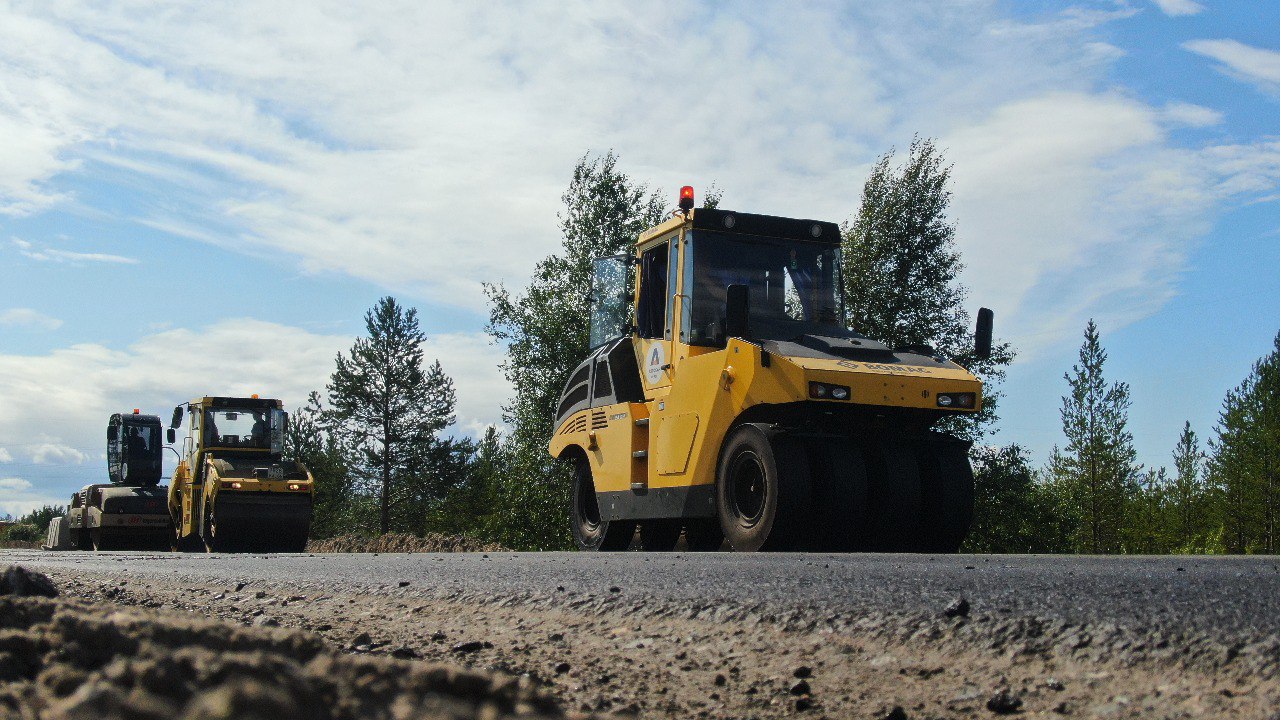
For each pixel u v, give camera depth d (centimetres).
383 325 4406
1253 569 397
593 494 1181
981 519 2436
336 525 4447
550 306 2498
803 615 337
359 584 549
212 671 148
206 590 608
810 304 982
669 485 965
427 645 360
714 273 968
